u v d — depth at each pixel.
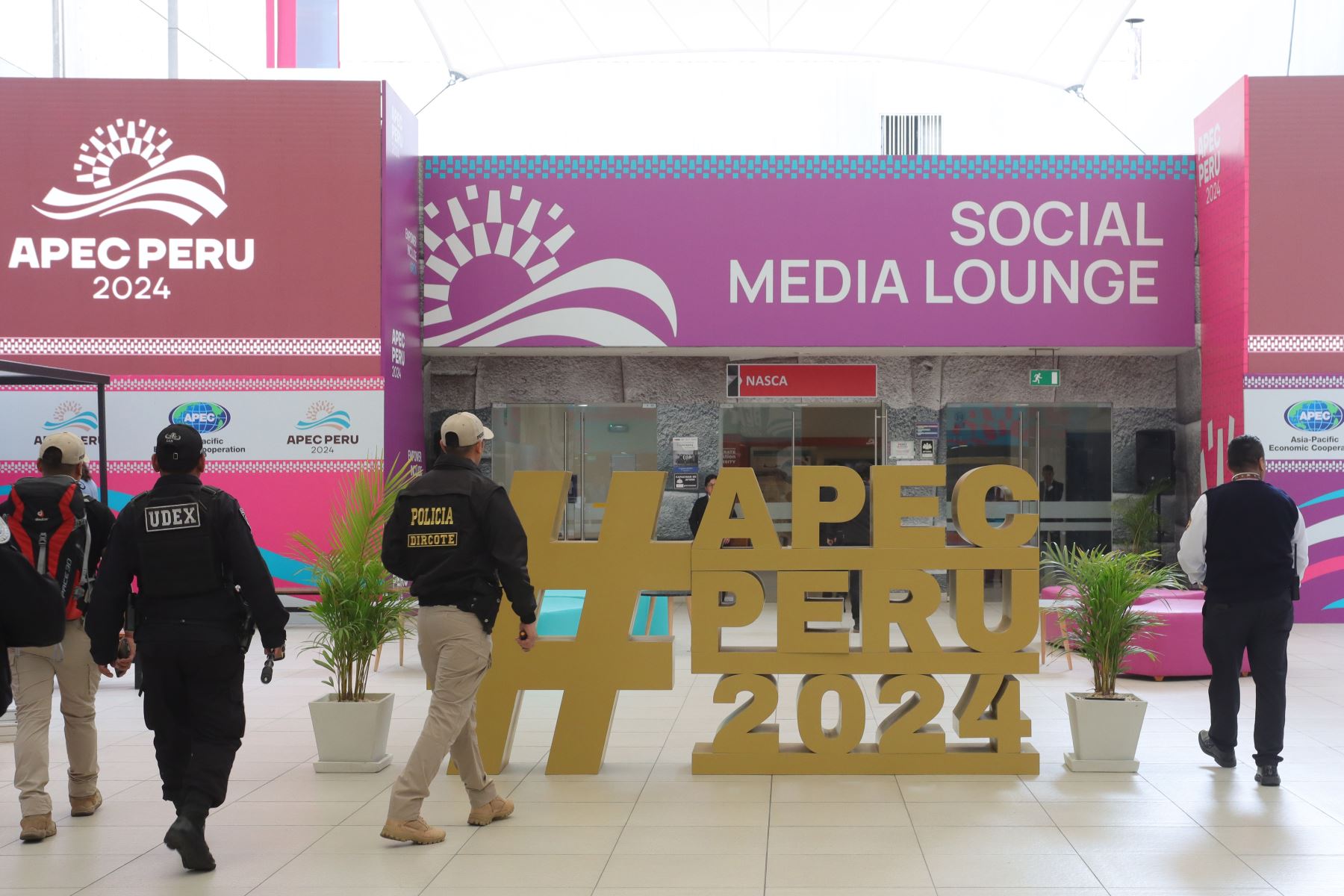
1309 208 11.46
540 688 5.71
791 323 12.69
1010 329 12.62
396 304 12.05
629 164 12.77
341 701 5.87
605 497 13.77
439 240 12.84
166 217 11.70
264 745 6.42
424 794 4.54
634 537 5.74
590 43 18.36
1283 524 5.37
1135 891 3.94
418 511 4.62
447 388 13.82
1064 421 13.69
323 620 5.89
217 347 11.67
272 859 4.37
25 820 4.62
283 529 11.64
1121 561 5.89
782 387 13.67
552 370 13.82
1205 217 12.41
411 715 7.25
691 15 17.42
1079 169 12.61
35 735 4.70
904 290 12.62
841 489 5.72
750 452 13.82
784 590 5.70
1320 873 4.11
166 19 17.02
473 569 4.61
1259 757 5.34
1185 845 4.44
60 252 11.67
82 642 4.85
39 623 4.57
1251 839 4.52
